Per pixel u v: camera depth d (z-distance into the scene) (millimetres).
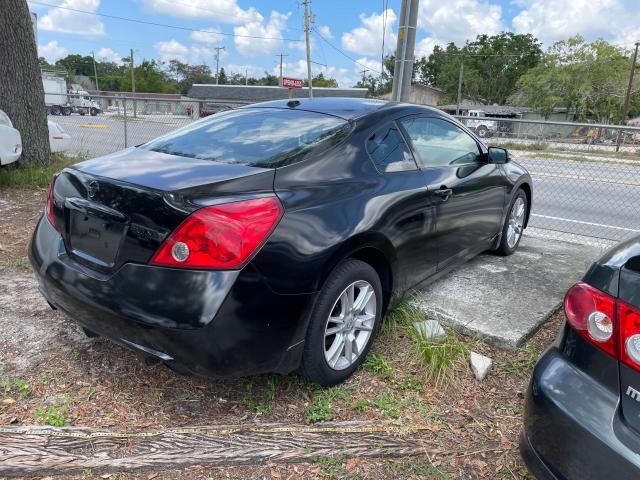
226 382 2775
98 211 2350
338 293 2592
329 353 2678
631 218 8375
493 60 79062
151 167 2576
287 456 2262
